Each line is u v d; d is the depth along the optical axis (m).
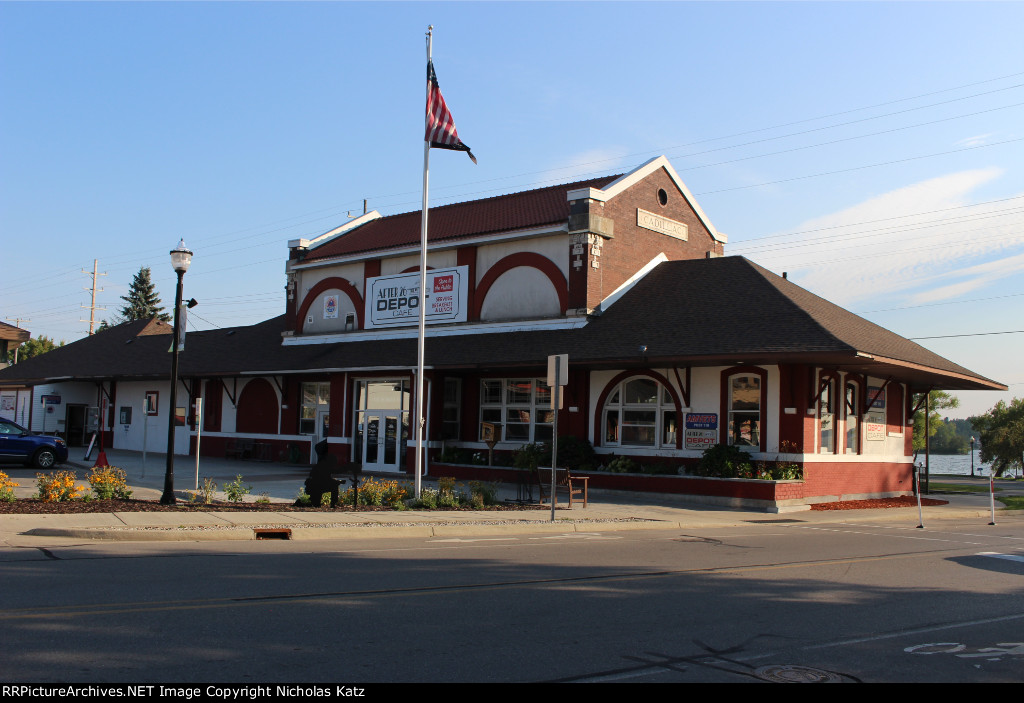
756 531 18.03
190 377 39.19
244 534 14.22
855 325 26.58
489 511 19.30
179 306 18.23
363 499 19.52
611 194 28.67
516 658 6.97
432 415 29.20
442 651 7.10
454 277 31.30
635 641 7.70
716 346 22.70
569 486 20.95
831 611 9.30
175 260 18.14
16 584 9.33
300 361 34.00
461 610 8.73
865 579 11.56
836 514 22.25
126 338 48.88
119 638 7.12
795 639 7.95
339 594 9.33
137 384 43.31
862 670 6.96
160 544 13.02
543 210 30.48
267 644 7.11
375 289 34.00
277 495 21.53
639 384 25.92
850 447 26.00
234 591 9.30
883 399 28.25
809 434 23.42
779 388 23.33
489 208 33.75
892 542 16.30
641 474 24.45
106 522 14.17
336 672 6.38
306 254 37.00
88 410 46.16
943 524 20.95
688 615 8.89
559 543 14.93
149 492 20.89
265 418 36.59
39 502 16.41
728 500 22.80
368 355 31.69
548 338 27.45
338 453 31.78
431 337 31.48
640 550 14.22
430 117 20.88
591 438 26.56
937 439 144.25
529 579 10.82
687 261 29.64
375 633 7.62
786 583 11.05
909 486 29.78
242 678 6.16
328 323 35.81
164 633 7.33
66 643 6.92
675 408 25.03
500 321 29.59
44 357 50.31
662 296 27.58
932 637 8.19
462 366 27.56
